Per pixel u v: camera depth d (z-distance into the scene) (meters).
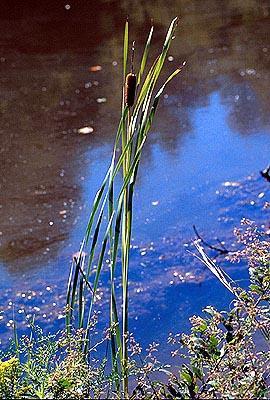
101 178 7.24
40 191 7.12
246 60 10.01
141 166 7.40
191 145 7.75
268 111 8.34
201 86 9.32
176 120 8.40
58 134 8.36
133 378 3.79
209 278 5.44
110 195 2.76
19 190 7.18
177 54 10.48
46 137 8.30
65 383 2.31
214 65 9.94
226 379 2.33
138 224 6.34
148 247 5.96
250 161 7.27
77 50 11.05
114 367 2.66
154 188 6.95
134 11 12.43
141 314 5.12
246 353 2.53
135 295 5.34
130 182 2.79
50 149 8.02
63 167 7.57
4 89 9.83
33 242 6.27
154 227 6.27
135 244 6.02
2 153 8.02
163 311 5.14
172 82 9.52
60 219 6.59
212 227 6.19
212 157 7.44
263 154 7.38
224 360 2.42
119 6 12.73
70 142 8.13
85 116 8.77
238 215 6.33
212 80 9.46
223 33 11.09
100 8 12.69
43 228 6.47
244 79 9.38
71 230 6.39
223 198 6.62
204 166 7.27
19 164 7.74
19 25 12.21
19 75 10.26
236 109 8.53
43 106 9.16
